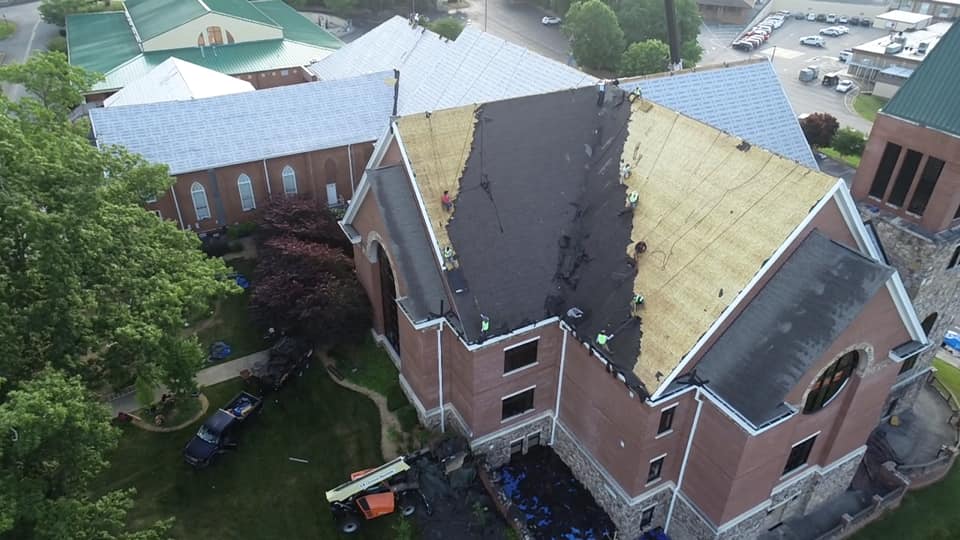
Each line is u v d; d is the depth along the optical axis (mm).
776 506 31781
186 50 83625
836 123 77250
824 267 26141
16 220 26344
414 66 61938
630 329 29000
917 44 102938
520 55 50719
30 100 37406
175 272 32875
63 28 111375
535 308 31812
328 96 58156
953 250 32844
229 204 54656
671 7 59969
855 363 28547
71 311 26938
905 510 34719
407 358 36438
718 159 30328
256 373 39531
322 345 42750
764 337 26469
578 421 33594
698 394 27469
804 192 26766
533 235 33344
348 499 32719
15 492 22609
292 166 55812
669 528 33188
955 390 43250
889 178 32906
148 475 34781
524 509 33812
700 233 29062
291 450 36281
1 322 25188
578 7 104250
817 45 121125
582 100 37406
